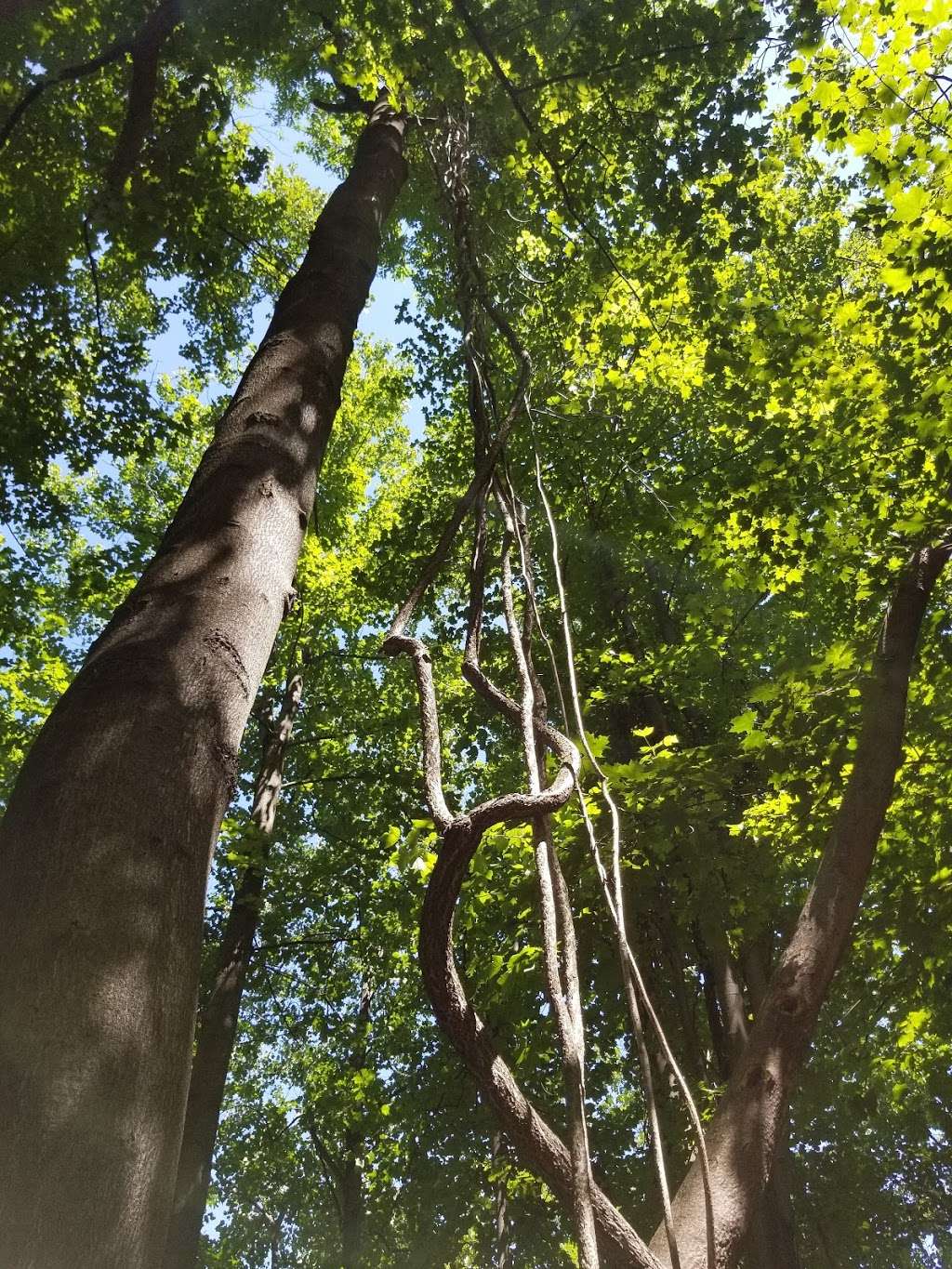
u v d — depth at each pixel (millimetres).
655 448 10891
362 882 12789
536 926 7410
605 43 6375
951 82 5094
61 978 1445
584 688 10133
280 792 14172
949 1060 7930
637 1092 13055
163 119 8523
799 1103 9688
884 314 6648
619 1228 1636
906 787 6656
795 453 6953
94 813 1694
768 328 6516
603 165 7699
